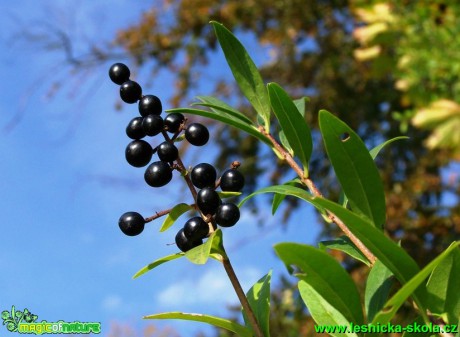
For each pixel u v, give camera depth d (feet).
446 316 0.64
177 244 0.70
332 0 4.71
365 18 2.54
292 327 3.74
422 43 2.42
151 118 0.72
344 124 0.69
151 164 0.71
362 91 4.46
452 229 3.68
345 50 4.70
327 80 4.69
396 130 4.17
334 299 0.63
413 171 4.09
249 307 0.69
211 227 0.70
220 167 4.94
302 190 0.72
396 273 0.63
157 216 0.73
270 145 0.84
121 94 0.76
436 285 0.65
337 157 0.71
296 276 0.61
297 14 4.81
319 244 0.80
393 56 2.67
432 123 2.26
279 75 5.00
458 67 2.34
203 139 0.75
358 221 0.60
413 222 3.76
